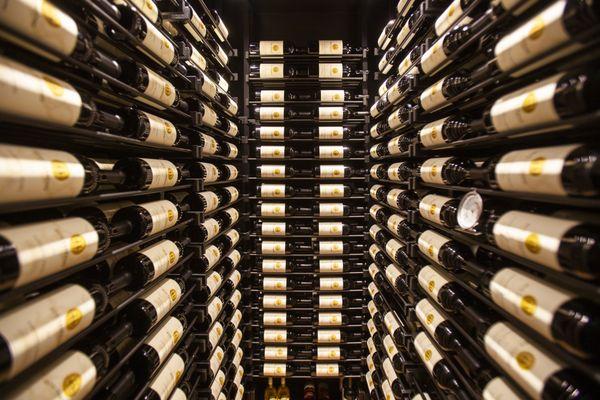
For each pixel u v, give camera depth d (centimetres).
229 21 264
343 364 272
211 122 184
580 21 63
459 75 117
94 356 91
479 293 108
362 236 263
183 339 162
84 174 85
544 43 73
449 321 131
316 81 253
